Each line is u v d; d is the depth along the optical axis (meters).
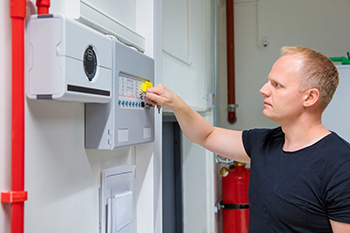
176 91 1.62
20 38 0.57
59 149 0.73
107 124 0.81
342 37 2.59
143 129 1.00
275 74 0.94
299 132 0.94
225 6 2.84
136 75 0.95
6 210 0.57
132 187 1.07
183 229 1.98
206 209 2.43
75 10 0.73
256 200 1.00
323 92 0.90
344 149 0.86
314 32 2.65
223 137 1.22
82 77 0.66
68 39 0.61
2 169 0.57
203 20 2.23
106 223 0.92
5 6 0.57
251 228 1.01
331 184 0.83
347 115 1.97
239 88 2.82
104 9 0.90
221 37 2.87
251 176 1.06
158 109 1.10
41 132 0.67
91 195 0.87
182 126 1.18
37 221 0.66
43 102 0.67
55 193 0.71
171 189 1.93
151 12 1.12
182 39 1.78
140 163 1.12
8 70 0.58
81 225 0.82
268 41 2.74
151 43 1.12
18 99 0.57
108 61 0.78
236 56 2.82
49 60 0.60
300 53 0.93
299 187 0.88
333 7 2.61
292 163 0.92
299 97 0.91
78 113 0.80
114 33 0.89
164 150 1.80
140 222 1.12
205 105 2.32
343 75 1.97
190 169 2.13
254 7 2.78
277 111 0.94
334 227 0.84
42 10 0.62
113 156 0.99
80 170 0.81
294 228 0.90
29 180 0.63
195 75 2.05
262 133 1.12
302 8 2.67
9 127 0.58
